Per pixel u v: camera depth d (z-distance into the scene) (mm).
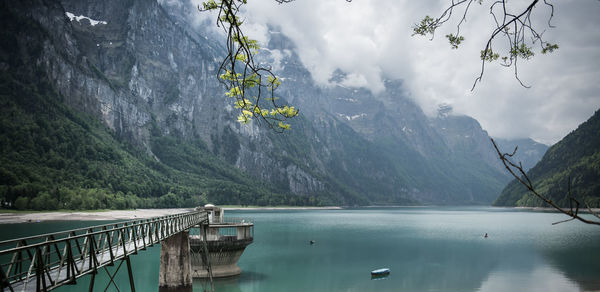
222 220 57406
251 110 11586
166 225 34031
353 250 94000
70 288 52188
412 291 55031
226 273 55250
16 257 15656
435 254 88688
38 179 188375
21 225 123062
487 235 130500
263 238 117938
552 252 91875
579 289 56688
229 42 8625
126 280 58031
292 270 68375
